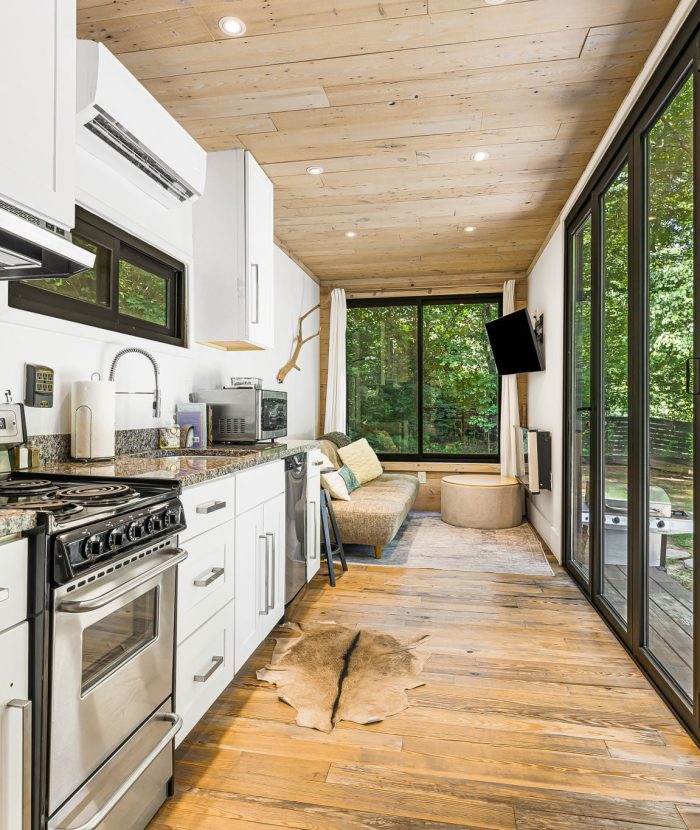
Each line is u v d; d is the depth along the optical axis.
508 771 1.63
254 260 2.98
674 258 1.93
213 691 1.84
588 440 3.21
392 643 2.52
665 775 1.60
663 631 2.08
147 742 1.40
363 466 5.14
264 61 2.21
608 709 1.96
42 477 1.66
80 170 2.04
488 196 3.69
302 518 3.00
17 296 1.82
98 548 1.19
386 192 3.61
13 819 0.98
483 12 1.93
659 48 1.98
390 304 6.08
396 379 6.08
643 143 2.25
